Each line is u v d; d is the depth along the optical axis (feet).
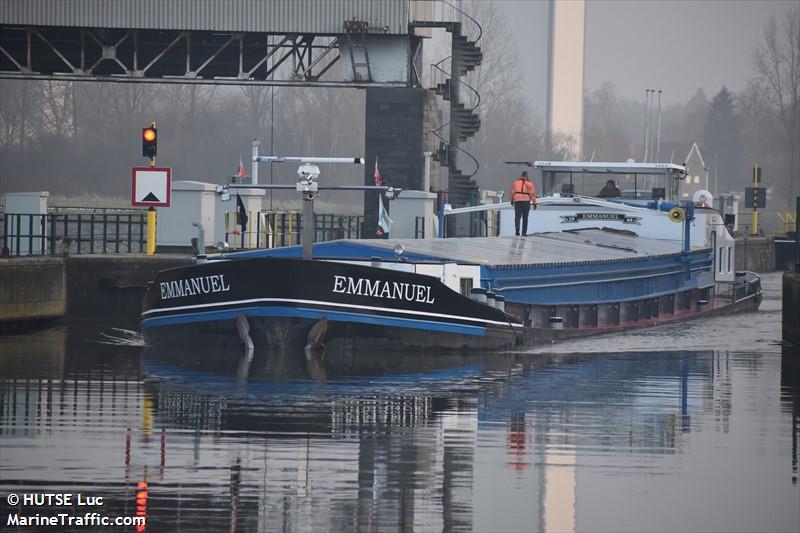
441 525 137.59
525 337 293.84
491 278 289.33
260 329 269.44
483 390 225.76
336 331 267.39
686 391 230.27
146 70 567.18
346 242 293.23
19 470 155.84
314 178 266.36
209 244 423.64
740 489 154.20
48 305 343.87
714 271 411.13
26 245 397.19
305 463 161.99
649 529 138.21
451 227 495.82
